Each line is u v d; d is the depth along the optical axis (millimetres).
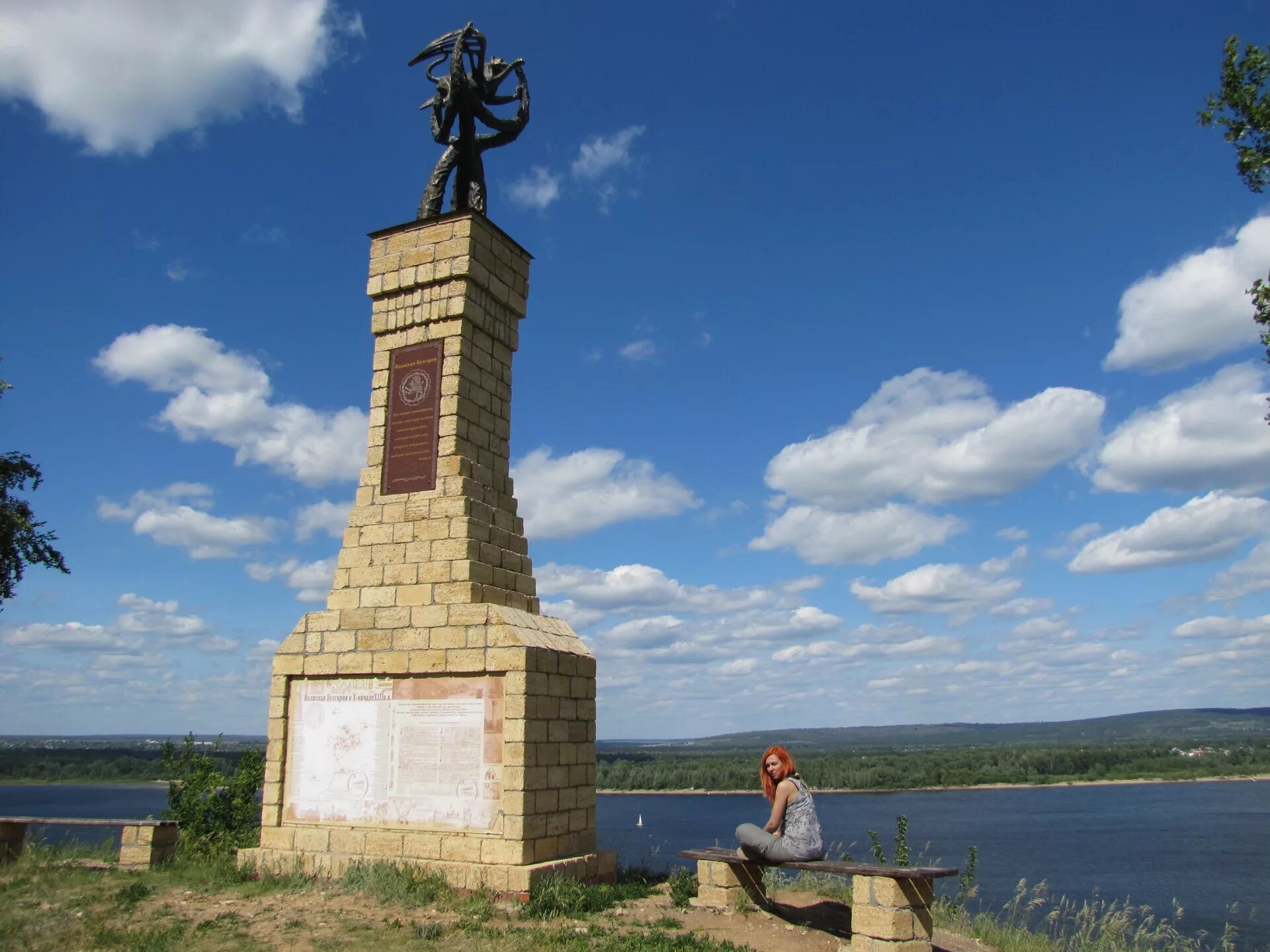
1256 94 13008
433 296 16000
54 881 13055
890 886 10047
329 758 14430
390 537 15062
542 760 13477
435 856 13242
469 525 14641
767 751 12016
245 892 12617
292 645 15055
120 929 10523
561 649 14422
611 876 14617
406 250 16359
